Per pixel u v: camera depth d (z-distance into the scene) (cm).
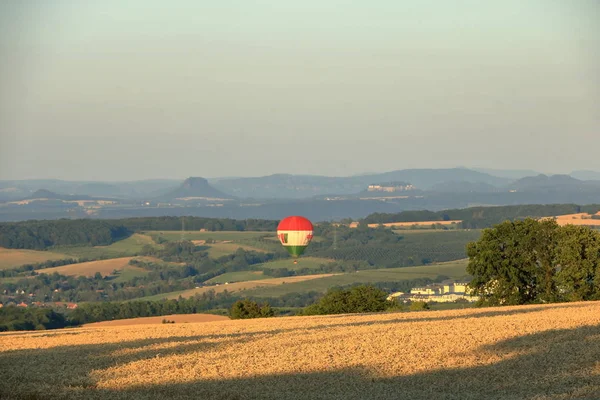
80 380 5366
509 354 6047
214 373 5534
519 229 13700
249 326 9400
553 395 4681
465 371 5438
